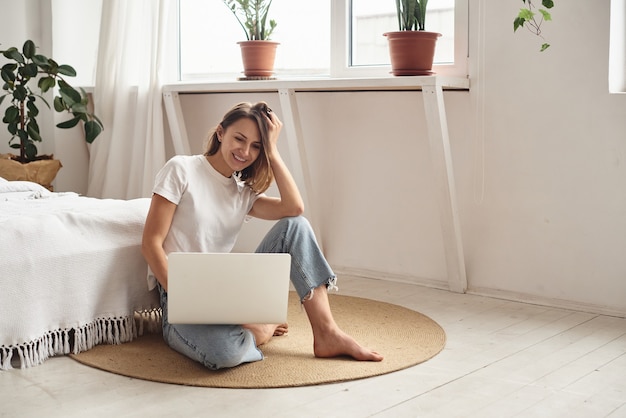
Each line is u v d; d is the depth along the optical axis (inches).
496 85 123.1
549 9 116.6
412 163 133.6
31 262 87.2
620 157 112.2
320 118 144.9
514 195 122.9
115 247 94.9
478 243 127.3
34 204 105.2
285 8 151.5
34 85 169.9
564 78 116.3
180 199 90.3
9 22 163.8
